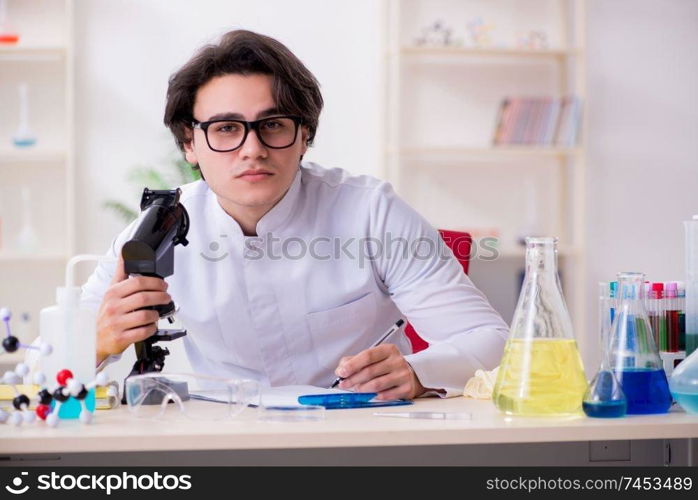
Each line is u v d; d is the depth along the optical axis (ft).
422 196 15.43
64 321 4.20
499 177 15.57
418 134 15.39
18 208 14.42
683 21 15.87
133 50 14.47
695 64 15.92
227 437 3.71
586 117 14.80
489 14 15.52
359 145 14.99
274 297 6.04
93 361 4.27
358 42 14.94
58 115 14.44
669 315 4.65
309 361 6.26
